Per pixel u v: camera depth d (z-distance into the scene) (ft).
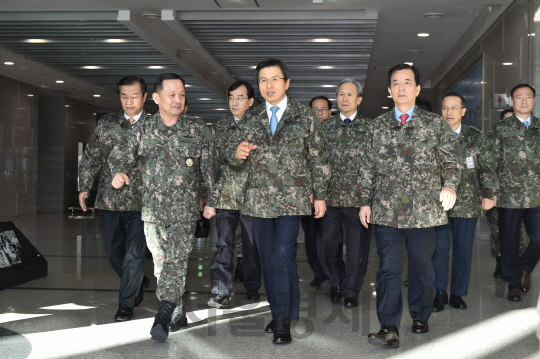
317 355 9.93
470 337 11.13
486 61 27.22
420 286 11.30
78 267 20.11
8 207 45.42
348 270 13.94
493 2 23.15
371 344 10.62
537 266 16.03
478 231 22.88
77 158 56.34
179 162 11.29
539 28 18.95
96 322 12.35
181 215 11.24
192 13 26.94
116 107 62.54
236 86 15.11
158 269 11.84
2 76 43.01
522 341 10.84
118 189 12.79
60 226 37.88
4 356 9.88
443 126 10.51
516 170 15.17
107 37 30.01
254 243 14.78
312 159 11.10
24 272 17.03
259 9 26.53
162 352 10.11
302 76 41.52
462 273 13.85
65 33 29.22
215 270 14.10
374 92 52.29
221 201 14.17
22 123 46.52
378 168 10.84
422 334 11.37
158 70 38.63
